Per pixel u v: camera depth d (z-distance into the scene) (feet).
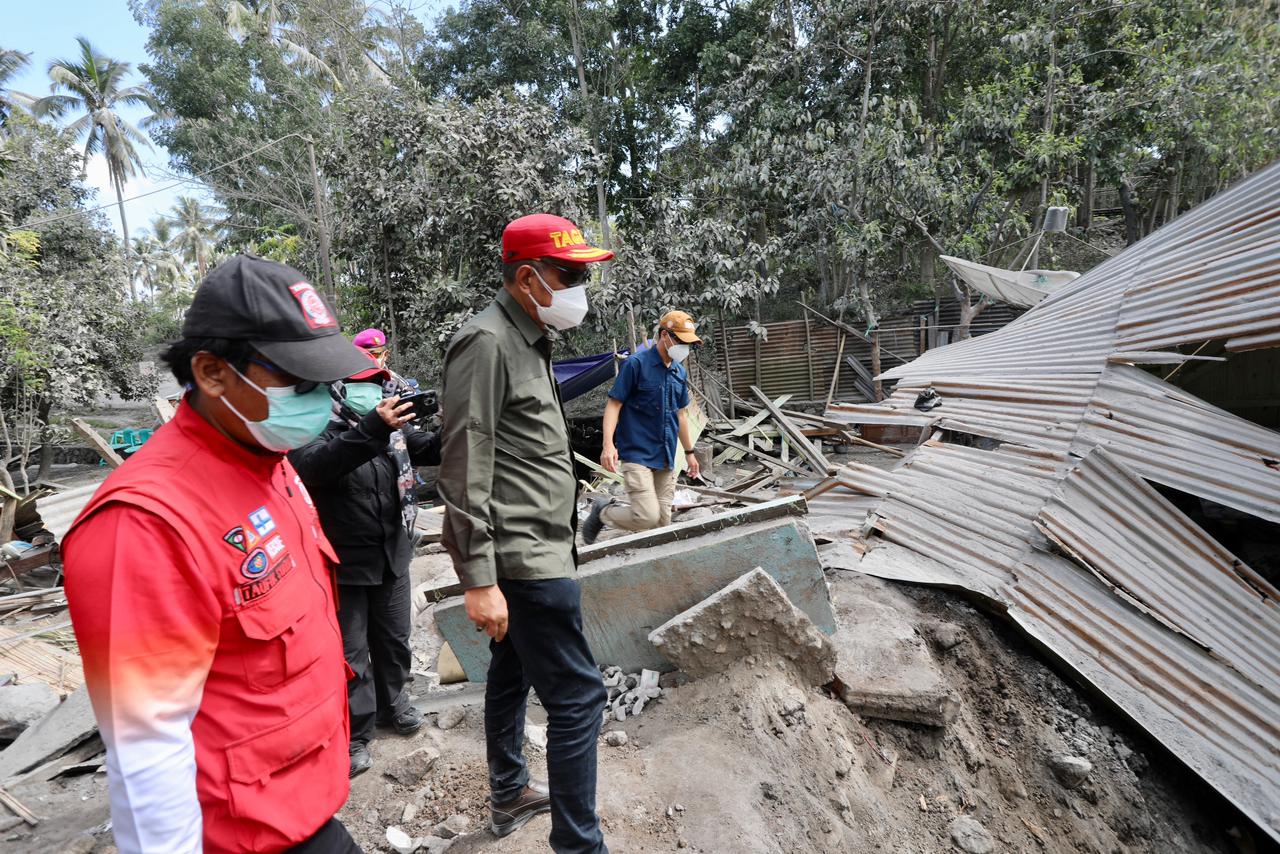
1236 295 19.25
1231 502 15.46
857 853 8.77
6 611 19.56
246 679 4.03
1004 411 21.29
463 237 42.88
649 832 8.05
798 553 11.47
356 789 9.13
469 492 6.19
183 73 75.31
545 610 6.63
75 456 65.67
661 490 15.51
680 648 10.44
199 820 3.65
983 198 50.67
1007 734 13.19
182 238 151.53
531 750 9.64
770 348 51.37
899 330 50.47
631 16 67.41
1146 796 13.14
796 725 10.10
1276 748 12.93
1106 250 65.87
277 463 4.67
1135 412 18.54
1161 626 14.74
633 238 51.47
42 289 47.75
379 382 9.32
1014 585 15.25
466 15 65.16
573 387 38.91
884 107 50.78
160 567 3.53
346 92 64.95
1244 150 53.42
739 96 59.00
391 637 10.07
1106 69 59.82
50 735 10.77
